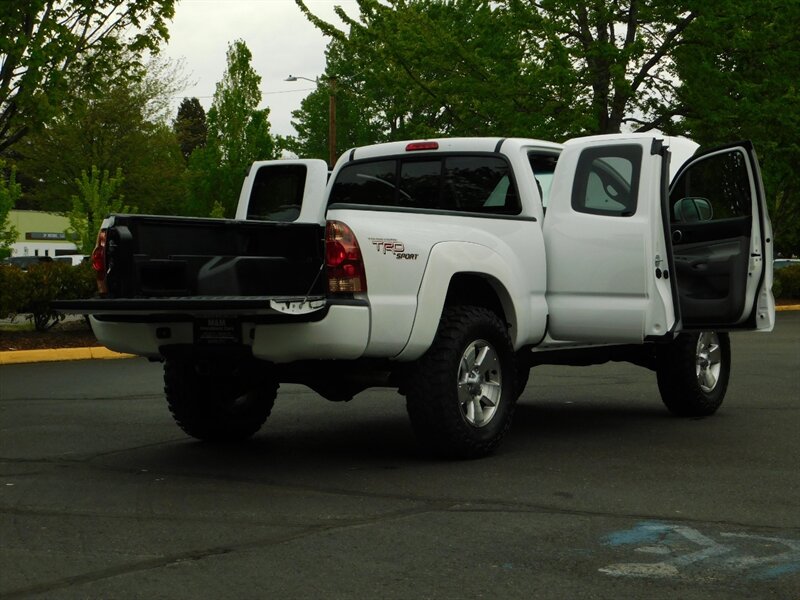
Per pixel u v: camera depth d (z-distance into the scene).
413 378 6.99
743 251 8.54
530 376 12.92
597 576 4.50
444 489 6.30
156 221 6.82
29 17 16.05
